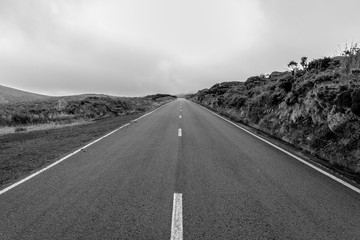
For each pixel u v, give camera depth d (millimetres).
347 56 8898
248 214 3766
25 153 7945
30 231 3312
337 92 7402
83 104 24219
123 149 8211
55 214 3781
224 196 4430
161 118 18328
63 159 7062
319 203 4164
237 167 6176
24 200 4305
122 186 4906
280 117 11305
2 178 5520
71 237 3168
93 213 3801
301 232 3289
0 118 16531
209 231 3293
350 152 6340
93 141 9711
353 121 6656
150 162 6609
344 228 3398
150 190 4691
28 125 16594
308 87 9891
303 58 13094
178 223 3492
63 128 14539
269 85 16188
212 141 9523
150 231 3297
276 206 4043
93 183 5094
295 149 8219
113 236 3188
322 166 6312
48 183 5129
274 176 5512
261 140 9758
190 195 4461
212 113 22938
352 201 4254
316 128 8227
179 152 7738
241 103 19266
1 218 3682
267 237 3166
